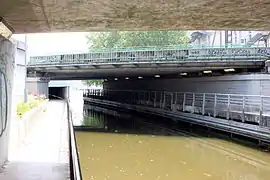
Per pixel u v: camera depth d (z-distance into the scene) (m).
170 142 20.20
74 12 8.02
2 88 8.21
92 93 67.00
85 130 25.31
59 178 7.32
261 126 17.73
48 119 19.97
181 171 13.31
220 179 12.22
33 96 28.05
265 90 22.25
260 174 13.07
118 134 23.33
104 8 7.71
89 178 11.95
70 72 37.75
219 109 23.52
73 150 6.43
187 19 8.97
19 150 10.66
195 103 28.06
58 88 70.06
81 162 14.59
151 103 37.91
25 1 6.97
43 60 34.50
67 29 10.23
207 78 29.92
